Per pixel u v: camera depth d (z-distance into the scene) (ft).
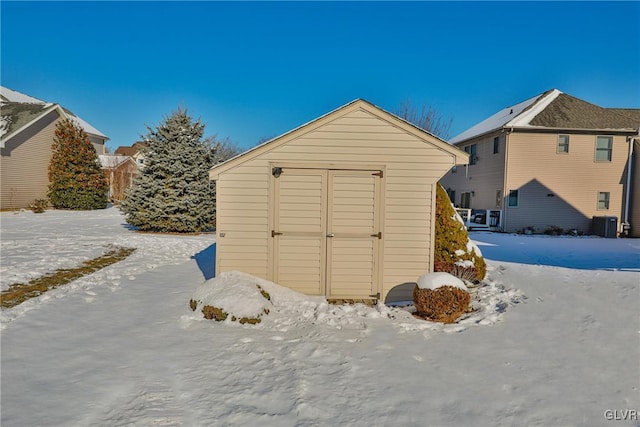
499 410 11.67
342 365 14.46
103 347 15.70
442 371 14.05
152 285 25.36
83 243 42.50
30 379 12.96
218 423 10.87
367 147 23.80
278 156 23.71
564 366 14.30
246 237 23.86
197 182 58.08
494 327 18.20
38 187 81.82
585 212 71.77
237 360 14.83
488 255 44.01
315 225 23.97
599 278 24.49
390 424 10.93
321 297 23.41
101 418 11.01
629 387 12.82
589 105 76.64
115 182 119.96
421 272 24.20
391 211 24.03
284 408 11.63
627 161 71.41
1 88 102.78
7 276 25.32
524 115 73.36
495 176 75.51
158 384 12.96
